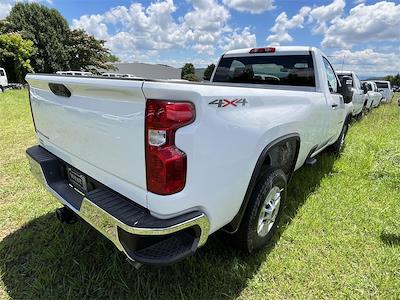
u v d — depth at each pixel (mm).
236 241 2221
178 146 1437
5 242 2482
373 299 1973
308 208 3125
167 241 1623
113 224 1547
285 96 2312
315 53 3297
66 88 1891
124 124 1534
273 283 2092
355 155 5062
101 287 2004
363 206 3227
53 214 2939
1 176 3902
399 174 4074
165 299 1927
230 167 1733
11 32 32875
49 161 2277
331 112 3598
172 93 1377
